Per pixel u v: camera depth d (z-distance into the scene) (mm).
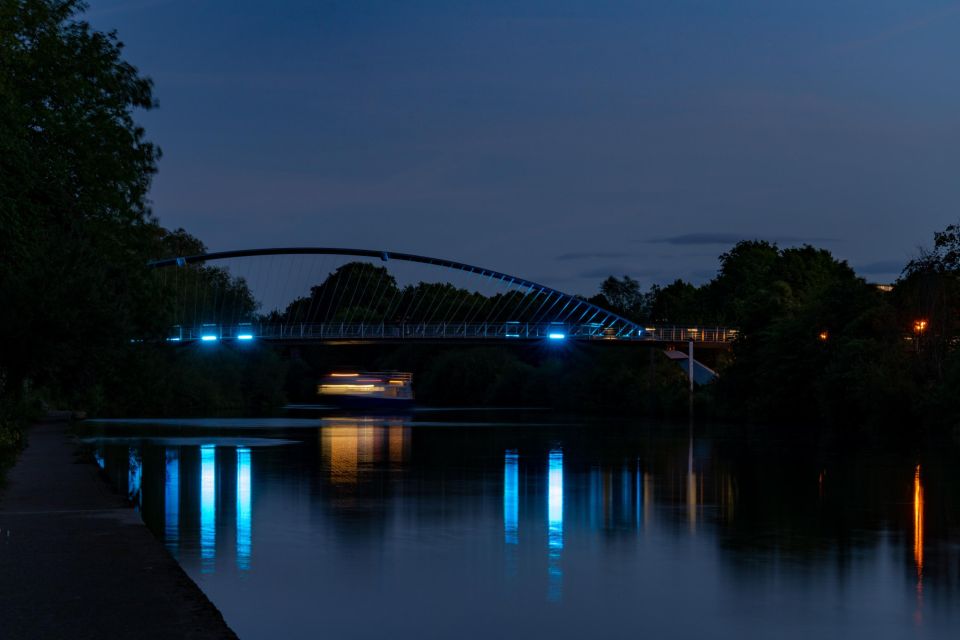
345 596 20688
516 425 93188
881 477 44281
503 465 49250
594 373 132125
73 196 39625
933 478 43781
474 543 26672
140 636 11742
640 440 70500
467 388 166375
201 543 26125
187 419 98625
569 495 37156
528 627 18688
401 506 33406
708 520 31156
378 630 18328
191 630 12008
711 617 19594
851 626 19078
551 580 22453
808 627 19000
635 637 18250
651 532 28812
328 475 43312
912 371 72688
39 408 79938
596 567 23906
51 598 13688
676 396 115375
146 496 35562
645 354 131875
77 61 40500
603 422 100000
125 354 37812
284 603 20078
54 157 38594
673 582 22391
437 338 130000
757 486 40594
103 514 22219
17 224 31859
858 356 79688
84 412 98812
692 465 50125
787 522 30922
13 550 17359
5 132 31531
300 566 23438
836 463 51406
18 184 32500
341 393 152125
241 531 28000
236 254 146000
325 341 130750
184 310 132750
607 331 135500
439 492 37469
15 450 42094
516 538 27547
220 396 131625
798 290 142000
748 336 105250
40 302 33281
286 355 192625
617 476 44375
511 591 21375
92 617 12641
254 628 18344
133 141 42719
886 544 27078
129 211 43125
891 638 18328
